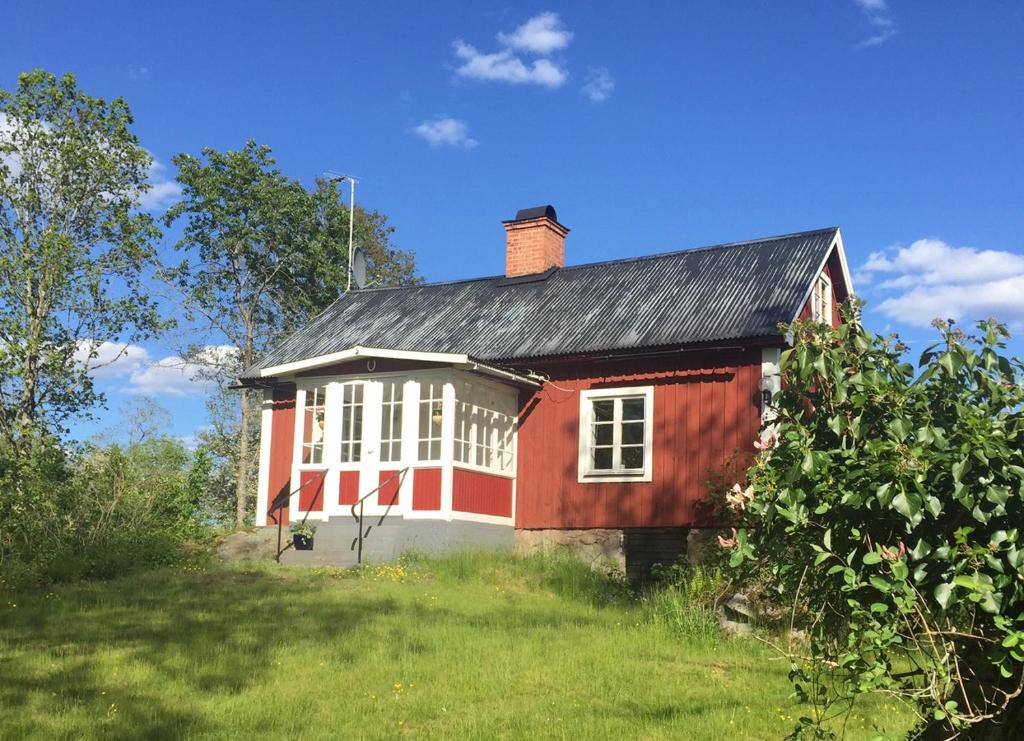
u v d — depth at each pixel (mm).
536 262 21938
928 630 4234
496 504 17844
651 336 17047
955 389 4934
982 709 4562
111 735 7242
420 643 10547
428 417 17219
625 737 7453
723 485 15750
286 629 10891
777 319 16094
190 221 32938
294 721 7789
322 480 18141
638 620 12508
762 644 10695
